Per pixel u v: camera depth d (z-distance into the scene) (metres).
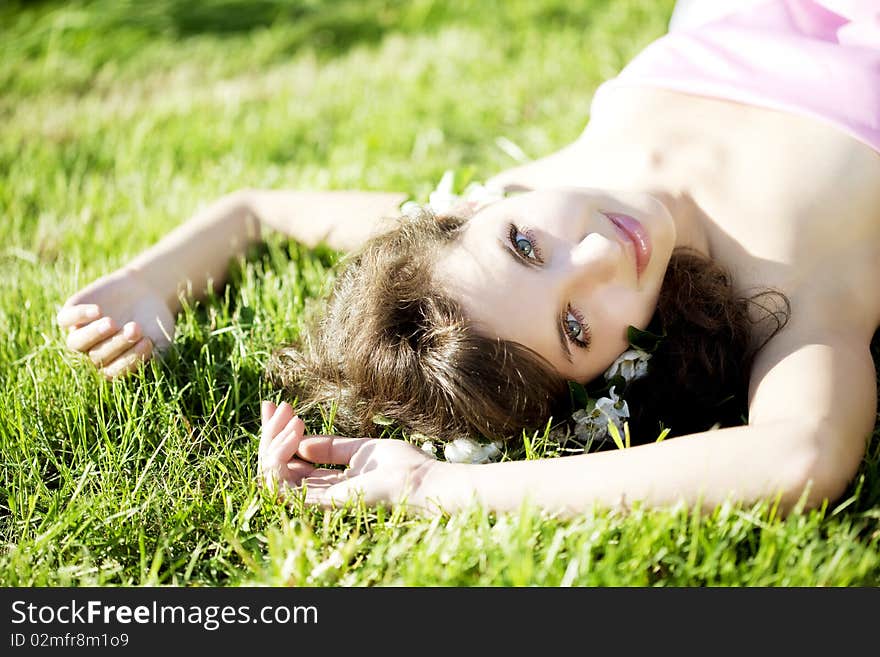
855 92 2.23
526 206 2.05
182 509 1.92
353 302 2.12
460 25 4.59
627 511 1.75
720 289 2.15
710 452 1.75
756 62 2.37
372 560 1.75
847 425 1.80
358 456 1.96
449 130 3.62
